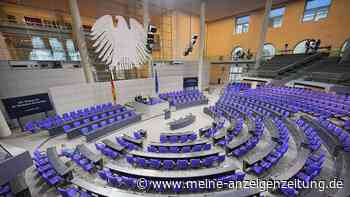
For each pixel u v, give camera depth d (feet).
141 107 46.50
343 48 50.42
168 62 68.74
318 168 16.99
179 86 69.26
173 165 21.18
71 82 43.80
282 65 59.62
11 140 31.50
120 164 23.32
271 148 22.09
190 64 75.82
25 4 47.09
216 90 77.15
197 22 82.94
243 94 53.52
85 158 22.56
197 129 35.99
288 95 46.26
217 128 32.24
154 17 71.51
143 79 57.57
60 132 33.96
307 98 41.81
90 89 45.70
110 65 43.88
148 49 52.03
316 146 21.59
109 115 40.88
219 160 22.22
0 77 34.09
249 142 25.96
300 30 59.00
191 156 21.35
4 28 37.14
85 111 41.96
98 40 40.73
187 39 79.77
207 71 83.25
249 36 74.74
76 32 40.91
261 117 36.01
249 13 73.05
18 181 17.19
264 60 67.72
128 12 62.69
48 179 18.39
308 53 56.65
